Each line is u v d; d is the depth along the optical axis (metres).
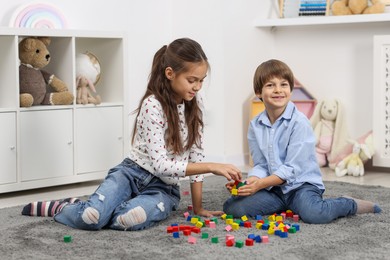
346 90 3.63
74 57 2.91
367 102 3.55
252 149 2.27
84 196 2.63
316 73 3.73
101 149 3.03
